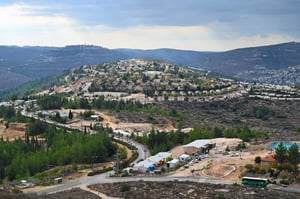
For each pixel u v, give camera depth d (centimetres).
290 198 11850
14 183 15888
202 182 14275
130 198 12425
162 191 13000
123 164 18675
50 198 11788
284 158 15212
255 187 13325
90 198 12319
